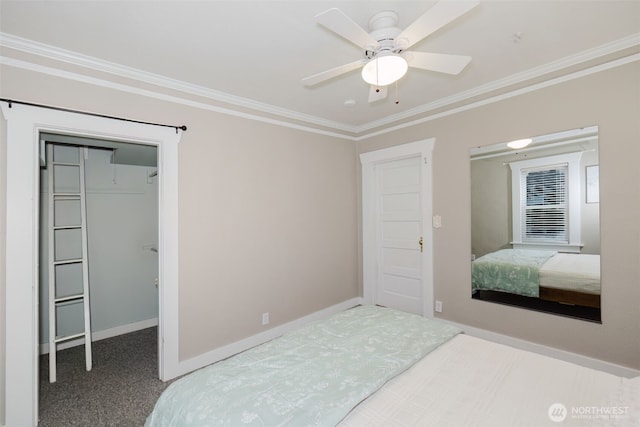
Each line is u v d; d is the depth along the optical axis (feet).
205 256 8.74
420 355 5.02
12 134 6.09
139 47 6.59
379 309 7.40
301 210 11.30
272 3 5.29
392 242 12.48
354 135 13.29
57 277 9.89
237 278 9.45
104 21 5.68
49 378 7.95
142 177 11.61
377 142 12.46
